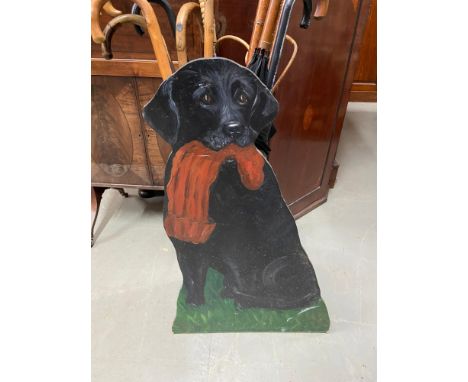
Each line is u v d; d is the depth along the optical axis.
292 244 0.93
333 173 1.76
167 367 1.02
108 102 1.17
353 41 1.28
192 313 1.06
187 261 0.95
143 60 1.08
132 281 1.28
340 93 1.40
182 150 0.78
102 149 1.28
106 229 1.52
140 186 1.37
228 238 0.91
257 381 0.99
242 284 1.00
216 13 1.05
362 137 2.30
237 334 1.11
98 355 1.05
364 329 1.12
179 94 0.72
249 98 0.73
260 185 0.83
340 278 1.30
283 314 1.07
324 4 0.78
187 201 0.84
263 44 0.76
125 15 0.73
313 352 1.06
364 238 1.49
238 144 0.78
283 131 1.27
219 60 0.69
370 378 1.00
